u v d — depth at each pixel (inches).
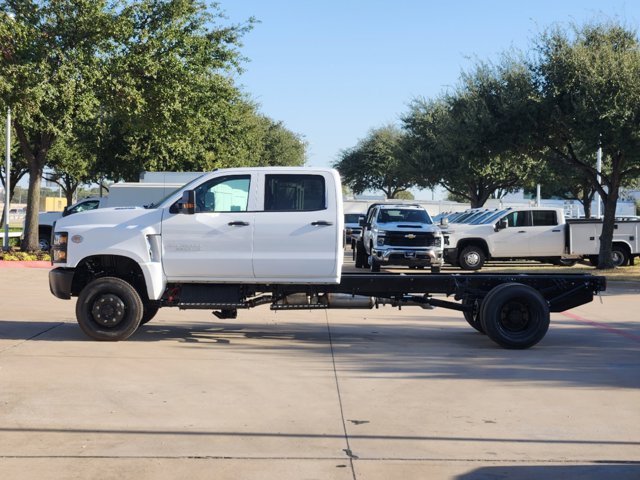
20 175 1865.2
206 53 943.0
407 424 275.1
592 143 888.9
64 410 286.0
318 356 402.6
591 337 484.4
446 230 1042.1
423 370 369.4
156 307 459.8
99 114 1003.3
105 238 425.4
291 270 423.8
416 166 1764.3
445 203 1873.8
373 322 543.2
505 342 429.7
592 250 1059.3
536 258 1069.8
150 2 925.2
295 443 251.0
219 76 991.0
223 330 488.1
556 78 898.1
